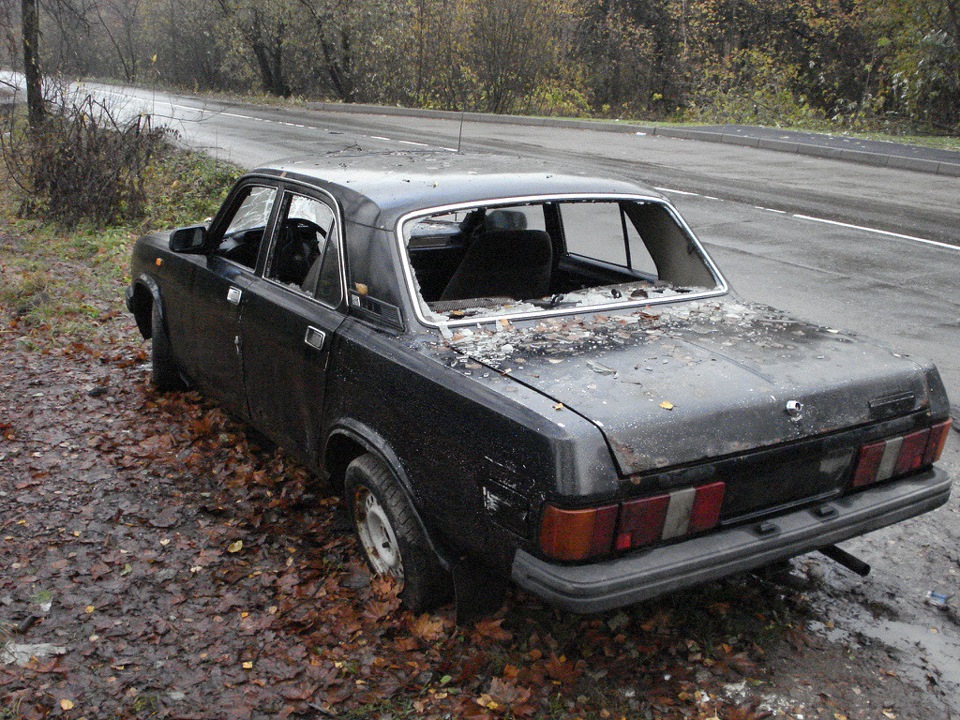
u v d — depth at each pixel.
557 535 2.62
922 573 3.83
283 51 38.88
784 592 3.67
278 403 4.12
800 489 3.01
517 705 2.98
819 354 3.29
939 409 3.30
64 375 6.17
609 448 2.63
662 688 3.09
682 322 3.59
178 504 4.38
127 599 3.60
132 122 12.17
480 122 27.31
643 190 4.23
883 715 2.96
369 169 4.14
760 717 2.93
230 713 2.97
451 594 3.40
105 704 3.01
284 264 4.18
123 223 11.82
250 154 17.78
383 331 3.41
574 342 3.30
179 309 5.15
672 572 2.70
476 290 4.04
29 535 4.07
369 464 3.44
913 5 24.61
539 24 30.73
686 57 35.66
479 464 2.86
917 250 10.24
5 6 13.09
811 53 34.47
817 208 12.80
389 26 32.69
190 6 38.78
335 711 2.99
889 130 24.55
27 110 13.16
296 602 3.58
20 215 11.99
